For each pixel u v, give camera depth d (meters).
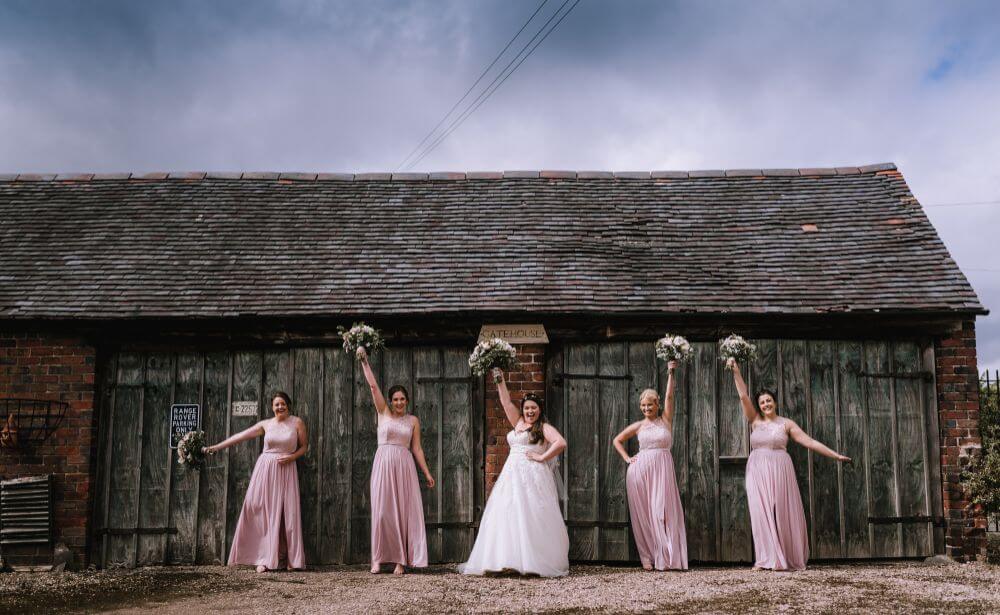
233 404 8.87
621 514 8.59
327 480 8.73
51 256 9.73
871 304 8.67
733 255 9.73
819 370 8.77
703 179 11.52
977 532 8.40
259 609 6.19
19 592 7.09
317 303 8.91
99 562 8.60
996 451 8.47
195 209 10.77
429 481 8.07
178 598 6.72
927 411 8.66
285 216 10.62
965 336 8.74
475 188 11.30
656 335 8.84
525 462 7.74
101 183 11.44
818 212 10.56
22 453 8.70
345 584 7.24
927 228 10.01
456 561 8.56
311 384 8.88
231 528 8.68
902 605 6.08
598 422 8.73
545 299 8.85
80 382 8.81
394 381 8.87
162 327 8.86
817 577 7.32
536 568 7.41
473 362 8.01
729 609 5.95
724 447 8.66
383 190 11.30
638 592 6.61
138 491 8.73
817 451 8.12
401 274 9.40
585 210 10.70
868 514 8.52
